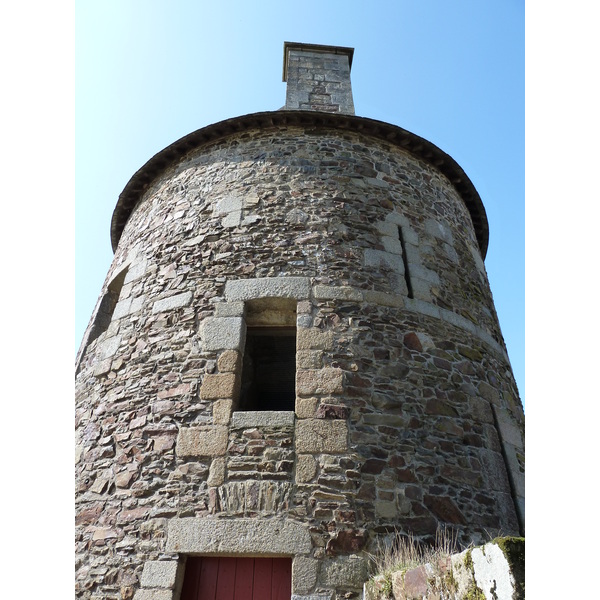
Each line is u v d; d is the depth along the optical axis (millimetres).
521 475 4656
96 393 5000
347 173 5719
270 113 6000
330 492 3770
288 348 7004
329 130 6129
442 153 6406
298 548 3561
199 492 3852
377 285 4922
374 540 3637
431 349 4762
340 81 8234
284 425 4035
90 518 4160
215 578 3658
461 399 4629
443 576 2318
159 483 3988
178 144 6375
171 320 4867
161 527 3795
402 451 4078
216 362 4434
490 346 5449
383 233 5355
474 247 6508
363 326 4605
